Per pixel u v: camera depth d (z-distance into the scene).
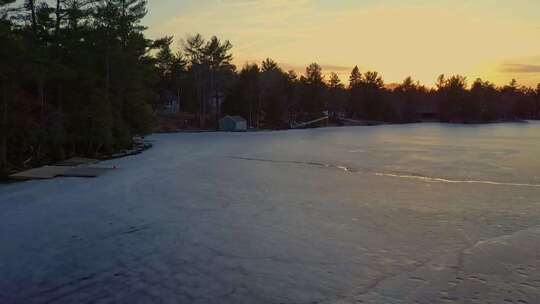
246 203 13.62
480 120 133.38
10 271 7.48
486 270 7.48
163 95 84.31
